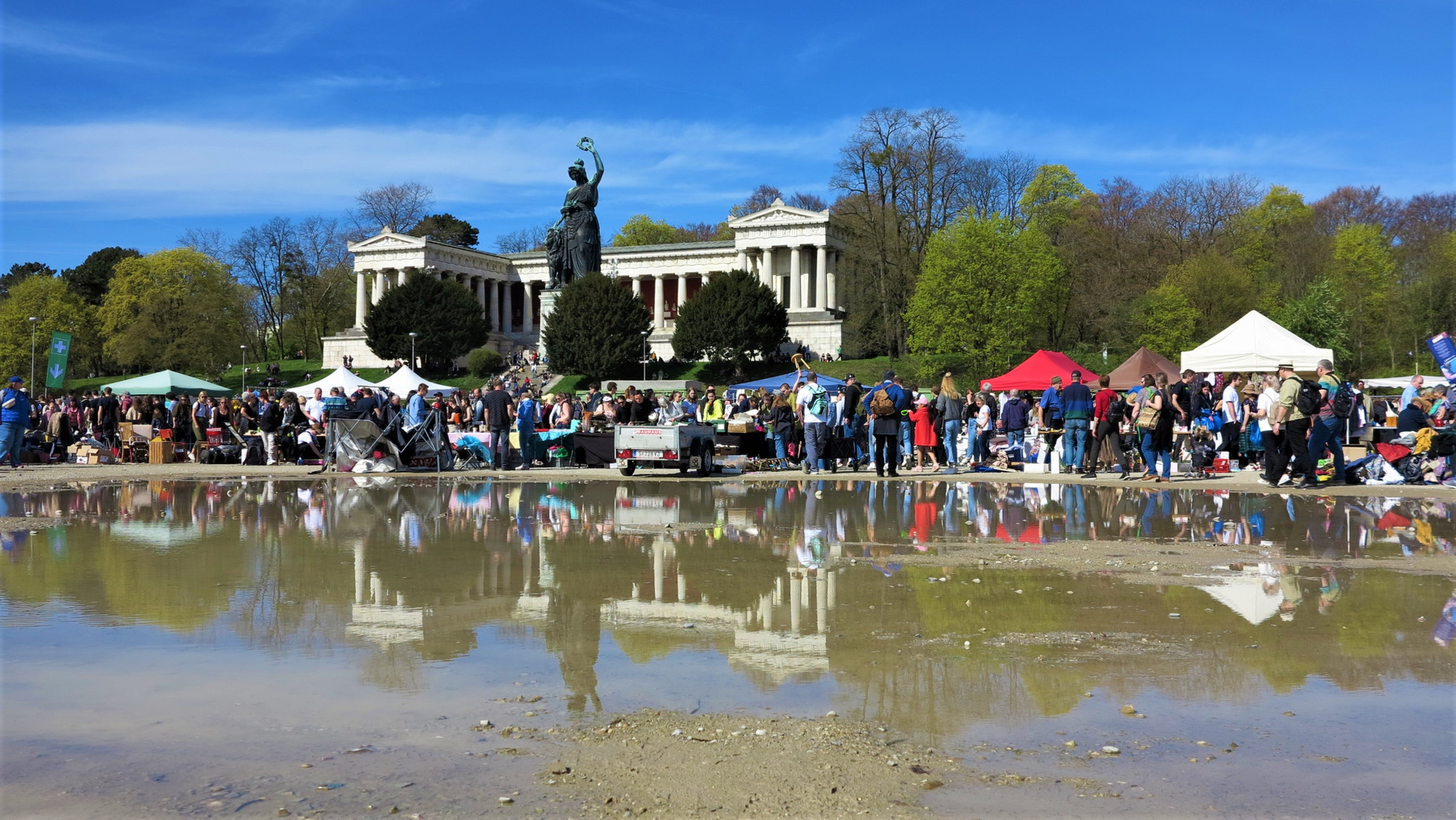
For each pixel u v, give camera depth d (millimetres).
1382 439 23234
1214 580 9836
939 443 27391
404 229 121125
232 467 30047
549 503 17641
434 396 39625
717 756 5129
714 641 7453
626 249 117188
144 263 100312
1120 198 93750
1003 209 91375
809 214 105688
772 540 12758
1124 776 4902
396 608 8578
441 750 5219
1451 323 64000
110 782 4809
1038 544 12320
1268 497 18297
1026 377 35031
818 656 7012
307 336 115938
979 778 4867
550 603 8797
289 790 4711
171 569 10453
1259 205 91875
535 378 92250
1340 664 6781
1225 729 5547
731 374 90875
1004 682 6402
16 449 28125
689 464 24828
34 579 9867
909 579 9898
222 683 6379
